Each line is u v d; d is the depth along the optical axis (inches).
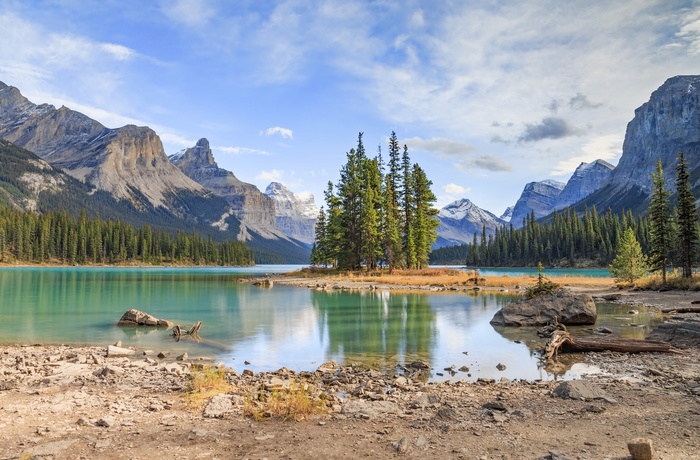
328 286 2239.2
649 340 756.0
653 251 2007.9
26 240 5974.4
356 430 339.9
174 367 586.9
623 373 548.7
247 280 2915.8
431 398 423.8
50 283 2519.7
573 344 703.1
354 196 3174.2
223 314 1206.9
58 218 6786.4
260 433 334.3
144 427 349.7
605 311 1250.6
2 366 600.7
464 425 344.8
